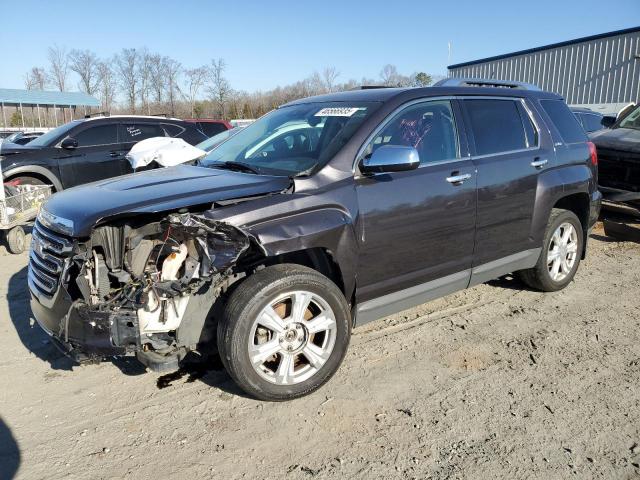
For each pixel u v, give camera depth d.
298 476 2.71
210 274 3.02
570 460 2.81
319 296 3.31
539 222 4.74
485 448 2.91
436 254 4.00
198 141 10.27
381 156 3.44
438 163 4.01
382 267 3.70
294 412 3.25
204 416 3.21
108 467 2.78
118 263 3.13
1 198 6.59
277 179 3.44
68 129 8.95
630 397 3.38
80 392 3.49
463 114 4.29
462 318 4.61
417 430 3.07
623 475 2.69
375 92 4.18
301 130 4.09
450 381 3.59
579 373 3.68
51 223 3.24
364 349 4.05
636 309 4.79
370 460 2.83
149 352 3.16
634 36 20.42
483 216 4.24
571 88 22.91
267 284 3.12
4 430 3.08
